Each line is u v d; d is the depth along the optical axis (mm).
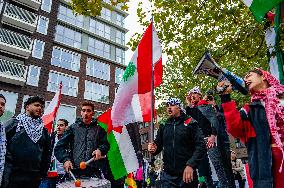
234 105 3109
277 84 3219
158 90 15070
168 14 8453
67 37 38031
